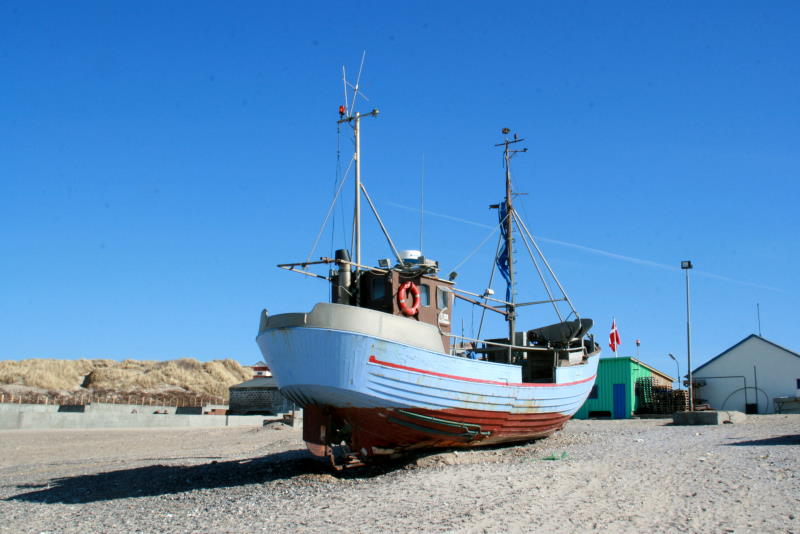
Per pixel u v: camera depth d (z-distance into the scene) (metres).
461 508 11.05
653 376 42.75
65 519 12.65
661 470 13.73
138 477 17.86
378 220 19.14
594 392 40.31
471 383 17.64
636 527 9.45
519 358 24.98
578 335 24.36
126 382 81.06
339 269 18.66
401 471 15.92
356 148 19.69
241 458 22.05
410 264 18.61
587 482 12.71
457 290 20.41
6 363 80.00
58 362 83.88
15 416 38.59
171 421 46.69
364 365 15.52
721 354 41.97
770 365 40.50
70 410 48.25
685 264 36.50
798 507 10.12
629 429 27.03
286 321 15.84
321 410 16.89
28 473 20.50
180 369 90.00
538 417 20.62
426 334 16.80
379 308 18.25
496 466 15.34
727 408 41.16
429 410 16.78
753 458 15.09
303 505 12.34
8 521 12.62
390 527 10.13
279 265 17.41
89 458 24.89
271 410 60.59
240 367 100.94
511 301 25.56
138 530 11.35
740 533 8.92
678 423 29.08
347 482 15.07
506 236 26.42
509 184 26.56
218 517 11.90
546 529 9.56
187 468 19.25
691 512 10.12
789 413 37.72
